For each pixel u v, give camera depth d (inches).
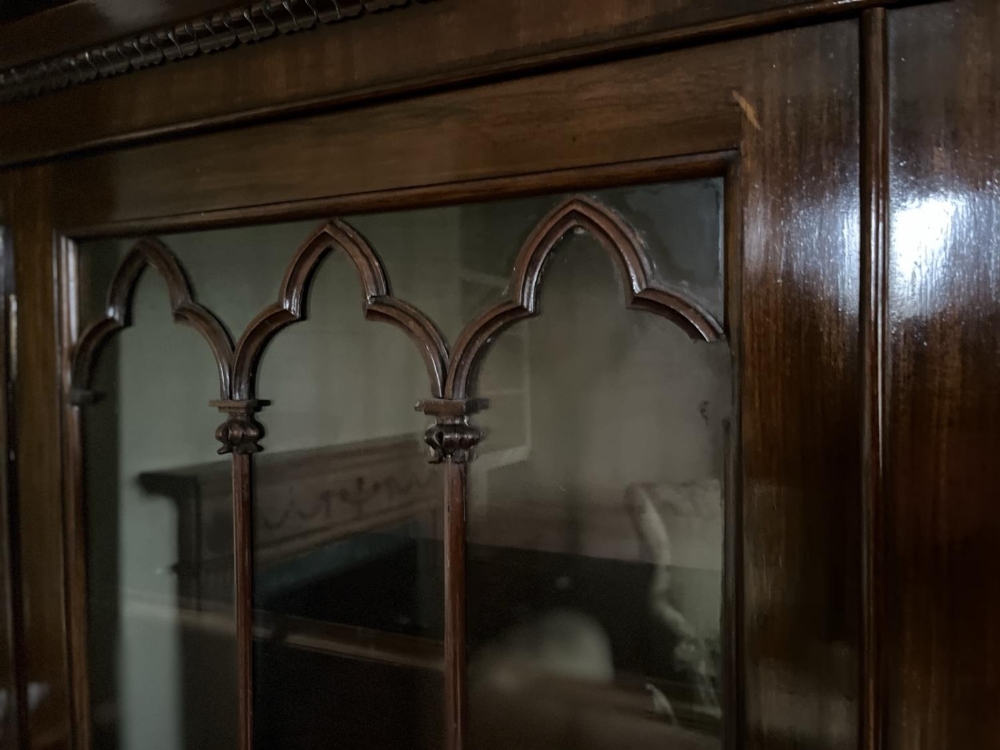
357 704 21.2
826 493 14.8
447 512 19.4
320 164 19.6
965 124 13.6
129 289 23.8
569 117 16.7
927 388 14.0
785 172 14.9
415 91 18.1
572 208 17.2
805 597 15.0
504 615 19.4
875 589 14.2
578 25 16.3
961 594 13.8
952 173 13.7
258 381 22.3
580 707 18.7
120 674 25.2
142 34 20.7
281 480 22.2
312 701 21.8
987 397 13.6
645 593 17.9
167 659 24.5
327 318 21.1
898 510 14.2
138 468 24.4
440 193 18.2
